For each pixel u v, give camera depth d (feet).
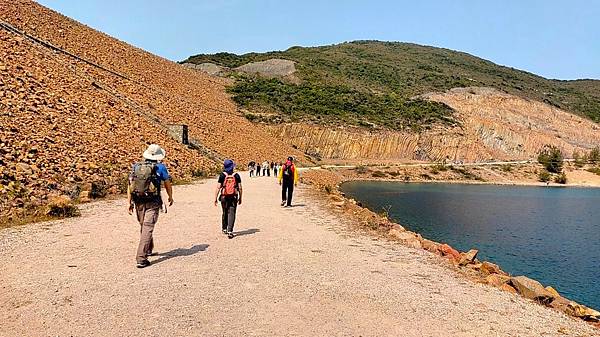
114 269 23.17
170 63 278.87
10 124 58.34
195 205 49.80
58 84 89.40
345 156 298.15
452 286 22.31
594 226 106.22
